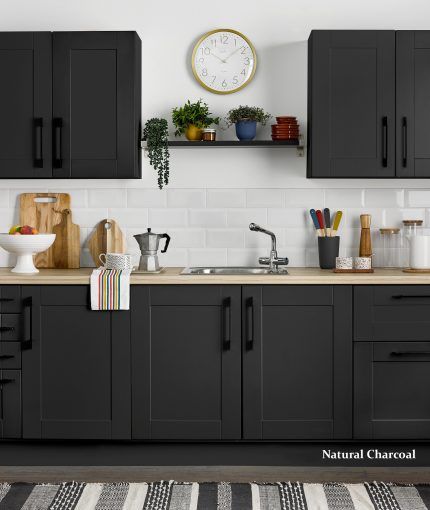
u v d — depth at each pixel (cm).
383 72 362
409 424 344
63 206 400
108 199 402
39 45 366
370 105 363
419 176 365
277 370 344
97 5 398
